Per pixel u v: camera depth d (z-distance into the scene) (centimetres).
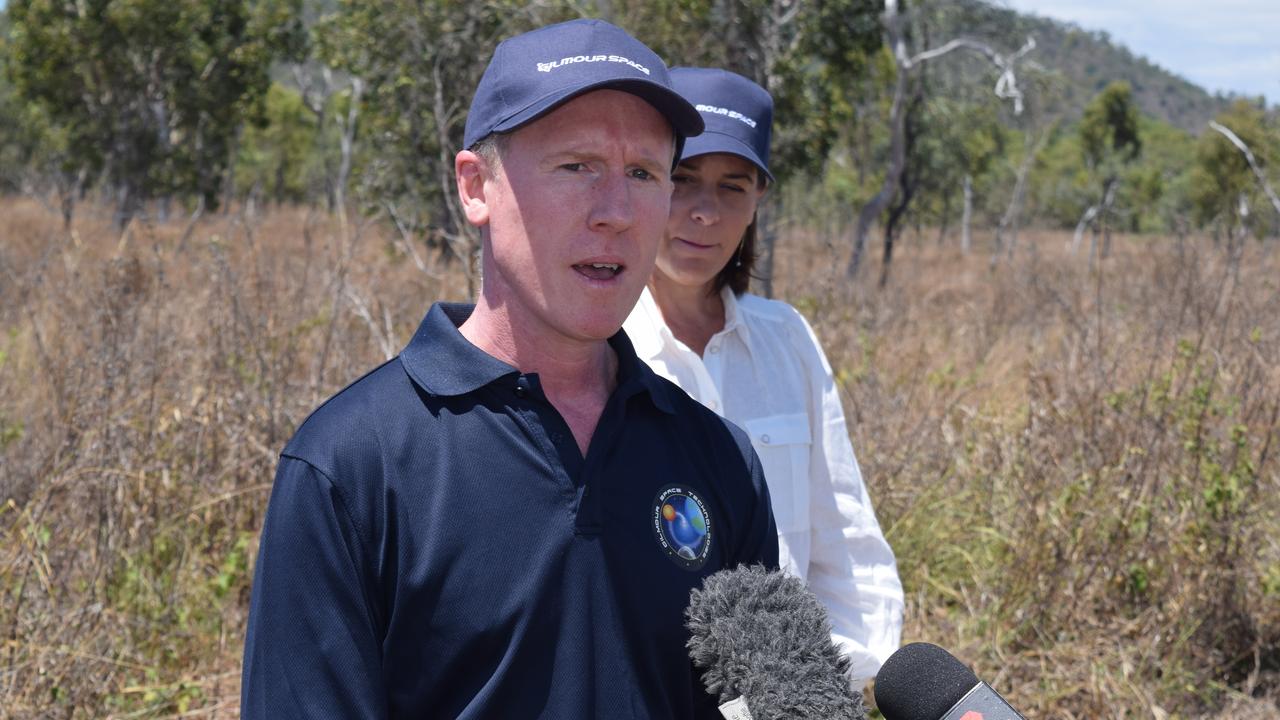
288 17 2839
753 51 1223
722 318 230
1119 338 611
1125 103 5797
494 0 1143
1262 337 551
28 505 423
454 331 134
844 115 1656
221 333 592
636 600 133
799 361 232
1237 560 467
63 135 2702
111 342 525
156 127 2695
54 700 359
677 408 150
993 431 575
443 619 127
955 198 4362
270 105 4644
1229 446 495
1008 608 470
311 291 684
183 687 391
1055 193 4659
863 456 524
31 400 553
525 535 129
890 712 137
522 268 135
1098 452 495
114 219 1344
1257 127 2130
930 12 2256
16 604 376
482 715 126
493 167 137
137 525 448
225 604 457
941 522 522
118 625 406
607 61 132
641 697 133
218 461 514
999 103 2481
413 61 1239
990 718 127
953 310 1109
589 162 133
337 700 123
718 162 216
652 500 139
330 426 130
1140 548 473
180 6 2611
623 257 134
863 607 223
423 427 130
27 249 1048
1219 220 756
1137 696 422
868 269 1113
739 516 151
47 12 2559
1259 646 461
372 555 127
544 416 134
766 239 784
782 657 127
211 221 1276
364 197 1274
